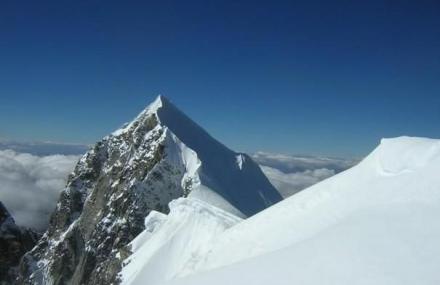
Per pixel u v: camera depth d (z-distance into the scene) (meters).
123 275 61.44
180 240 57.09
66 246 142.38
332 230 25.95
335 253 22.06
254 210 118.31
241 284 22.92
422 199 25.25
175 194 111.12
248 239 40.03
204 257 45.22
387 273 18.72
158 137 122.62
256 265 24.92
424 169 29.00
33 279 143.62
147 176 114.56
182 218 61.53
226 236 45.41
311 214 35.19
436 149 31.16
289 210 38.97
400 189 28.20
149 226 70.06
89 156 170.12
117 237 110.88
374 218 25.09
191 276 27.78
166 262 54.88
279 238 34.88
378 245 21.39
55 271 140.88
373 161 36.53
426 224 22.12
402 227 22.55
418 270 18.41
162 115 134.12
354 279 19.14
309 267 21.72
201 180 106.44
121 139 152.62
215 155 133.38
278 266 23.28
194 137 134.75
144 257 60.12
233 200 110.88
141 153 124.50
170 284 27.62
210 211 60.34
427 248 19.86
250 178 136.62
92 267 113.44
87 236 136.25
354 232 23.91
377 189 30.95
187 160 117.00
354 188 34.56
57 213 165.25
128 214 112.62
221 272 26.11
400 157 33.84
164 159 116.81
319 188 39.09
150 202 111.75
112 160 149.62
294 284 20.62
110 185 137.88
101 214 128.88
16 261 154.50
